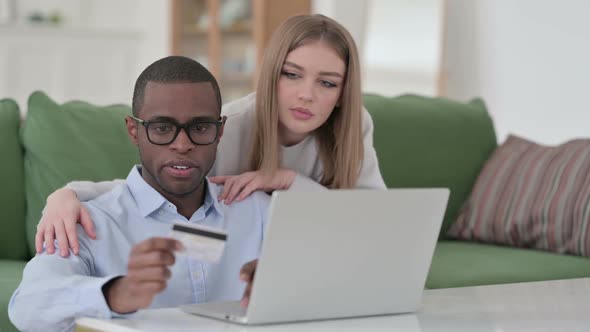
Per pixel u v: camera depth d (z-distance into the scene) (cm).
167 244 116
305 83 175
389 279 130
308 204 118
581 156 268
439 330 122
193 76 141
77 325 123
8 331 174
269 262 117
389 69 555
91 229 144
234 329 117
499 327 125
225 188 168
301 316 124
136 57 694
